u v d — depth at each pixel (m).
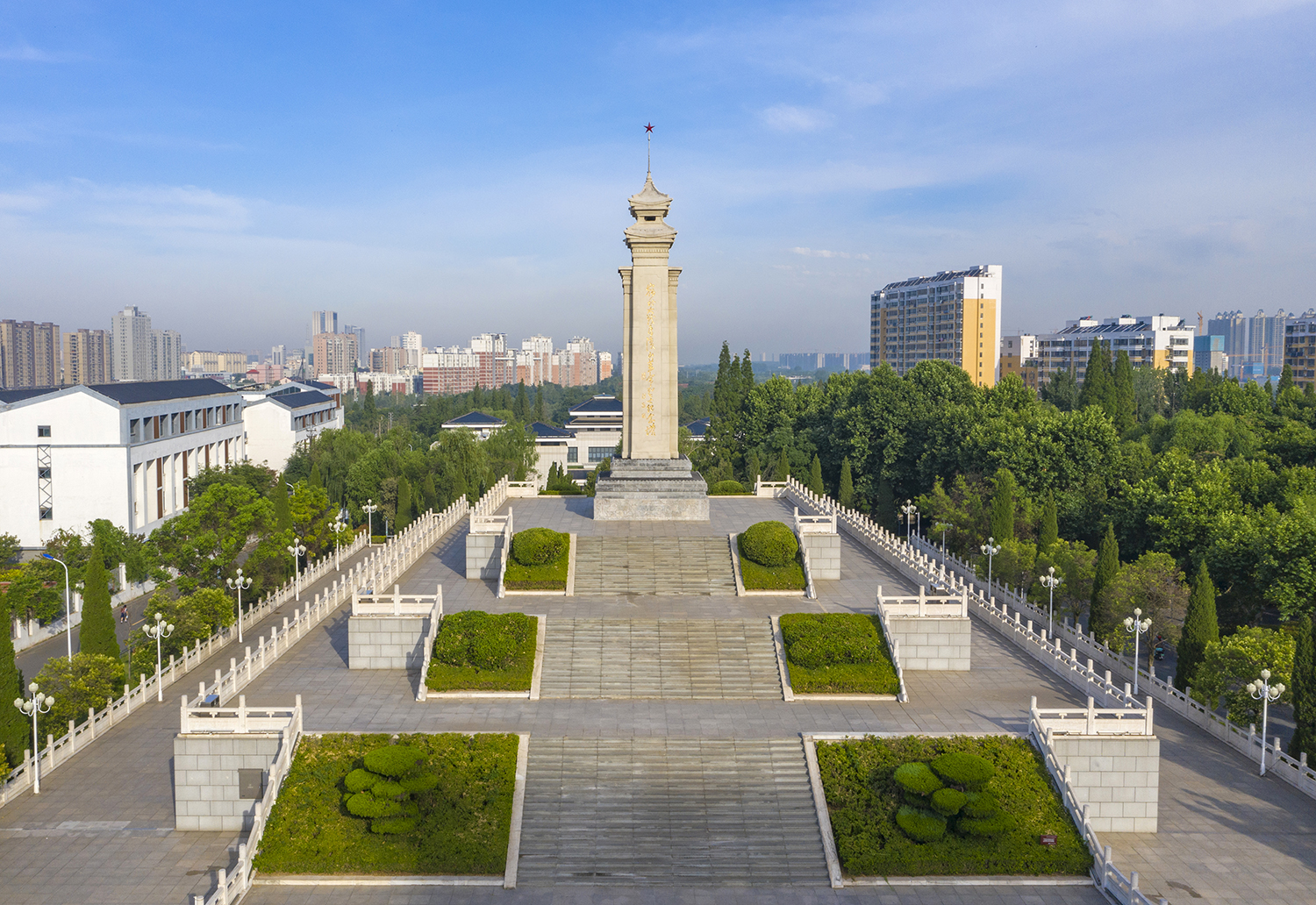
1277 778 33.81
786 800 29.70
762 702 35.56
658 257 53.16
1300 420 83.75
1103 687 35.78
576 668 37.31
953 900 26.39
